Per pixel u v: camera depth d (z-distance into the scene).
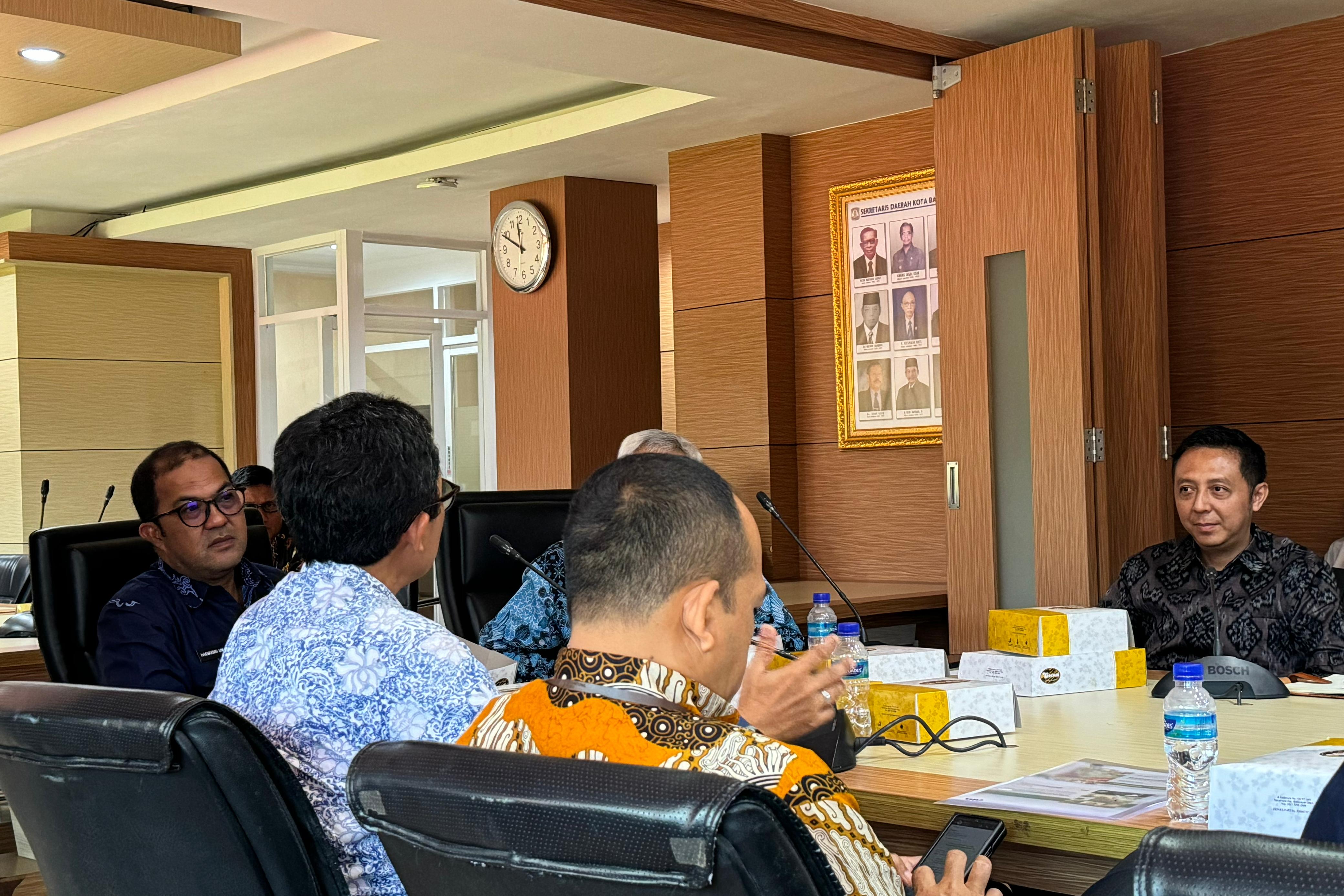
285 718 1.45
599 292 6.21
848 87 4.63
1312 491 4.21
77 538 2.70
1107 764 1.87
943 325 4.46
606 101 5.27
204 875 1.19
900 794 1.73
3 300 7.73
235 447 8.34
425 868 0.96
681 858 0.79
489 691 1.47
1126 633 2.57
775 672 1.40
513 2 3.62
